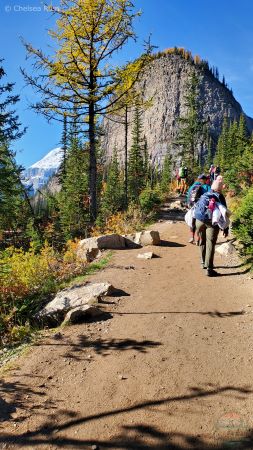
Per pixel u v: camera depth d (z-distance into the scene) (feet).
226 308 20.12
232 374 13.52
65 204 122.31
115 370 14.12
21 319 20.21
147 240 37.91
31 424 11.19
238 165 51.60
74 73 55.01
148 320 18.72
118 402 12.14
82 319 18.98
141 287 24.22
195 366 14.19
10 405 12.13
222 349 15.48
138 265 29.86
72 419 11.35
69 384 13.30
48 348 16.21
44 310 20.17
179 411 11.53
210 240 26.08
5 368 14.67
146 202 65.41
